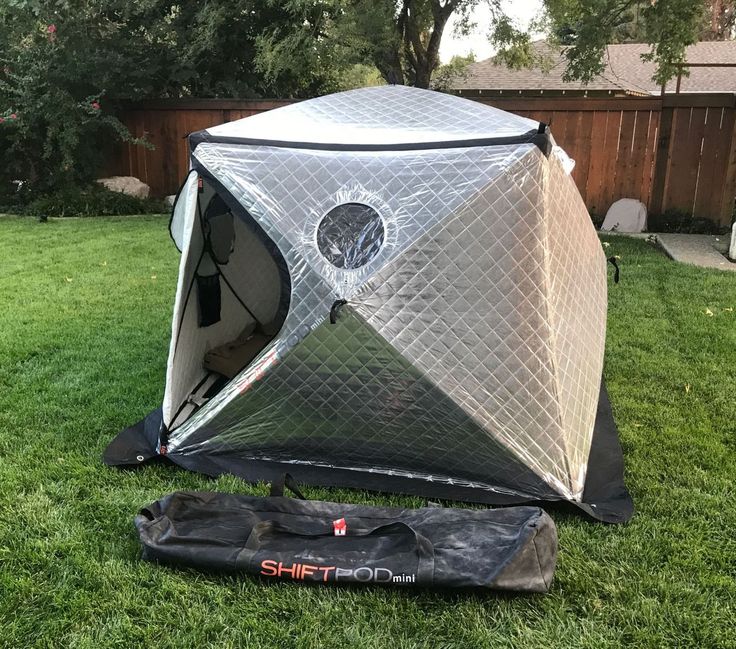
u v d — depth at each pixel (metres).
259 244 4.50
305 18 10.05
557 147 3.45
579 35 9.32
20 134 10.24
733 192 9.36
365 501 2.82
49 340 4.66
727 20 25.09
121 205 10.47
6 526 2.53
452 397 2.75
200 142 3.04
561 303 3.01
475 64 16.50
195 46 10.64
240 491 2.86
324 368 2.84
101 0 10.37
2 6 9.79
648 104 9.45
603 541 2.52
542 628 2.08
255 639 2.03
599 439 3.31
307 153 2.95
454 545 2.33
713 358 4.46
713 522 2.64
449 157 2.83
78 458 3.06
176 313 3.19
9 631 2.03
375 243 2.77
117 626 2.06
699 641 2.04
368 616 2.13
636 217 9.53
